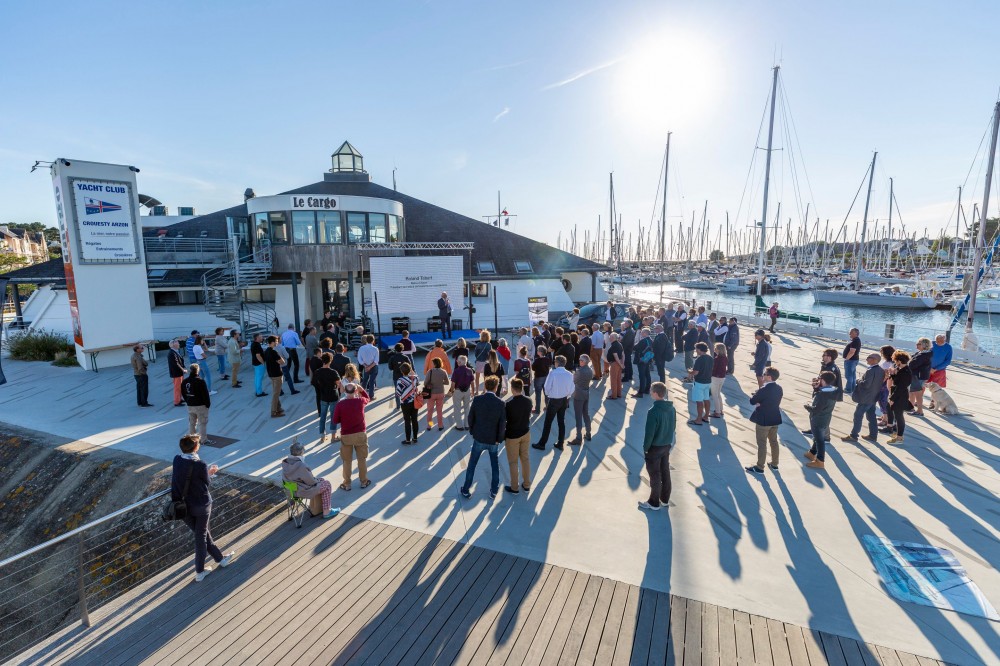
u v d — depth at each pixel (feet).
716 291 230.48
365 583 17.12
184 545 25.46
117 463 29.94
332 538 20.10
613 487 24.52
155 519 26.43
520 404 23.00
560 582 17.02
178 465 17.43
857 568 17.57
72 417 38.27
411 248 74.28
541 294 86.17
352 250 70.69
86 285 53.72
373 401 41.04
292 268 68.64
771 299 194.08
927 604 15.65
